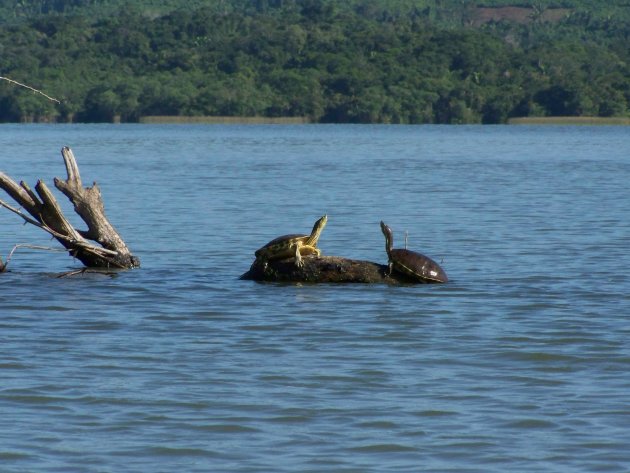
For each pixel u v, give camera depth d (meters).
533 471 31.23
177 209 106.19
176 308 53.97
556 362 42.91
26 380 39.78
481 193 127.69
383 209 107.50
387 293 58.16
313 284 61.31
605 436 33.97
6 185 65.81
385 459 32.16
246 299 56.44
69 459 31.95
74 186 67.81
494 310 53.31
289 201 115.88
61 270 67.75
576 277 63.72
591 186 139.50
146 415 35.94
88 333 48.03
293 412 36.31
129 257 68.25
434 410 36.56
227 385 39.44
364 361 43.00
